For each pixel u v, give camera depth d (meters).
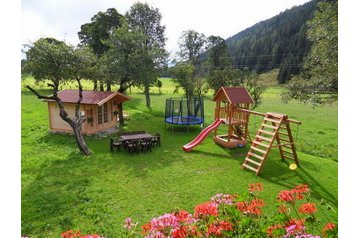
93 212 7.80
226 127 20.33
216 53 56.34
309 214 3.36
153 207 8.15
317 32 9.84
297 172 11.22
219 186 9.70
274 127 11.40
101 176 10.50
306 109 35.00
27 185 9.56
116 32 18.91
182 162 12.29
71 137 15.93
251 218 3.13
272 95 52.81
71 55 13.34
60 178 10.21
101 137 16.45
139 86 20.36
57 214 7.68
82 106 16.25
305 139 17.98
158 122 21.69
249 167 11.34
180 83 30.17
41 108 24.94
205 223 3.08
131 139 13.58
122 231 6.80
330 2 9.99
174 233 2.88
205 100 41.19
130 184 9.82
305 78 11.52
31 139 15.35
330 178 10.59
